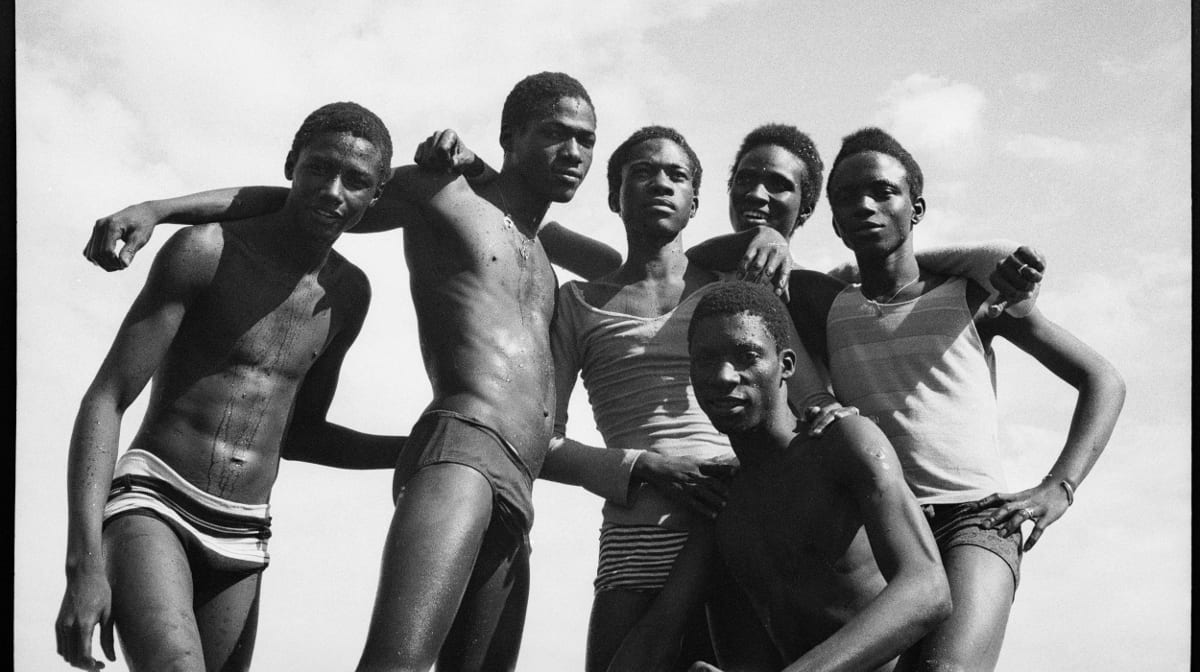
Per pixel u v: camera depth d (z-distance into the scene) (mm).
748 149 4062
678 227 3803
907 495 3328
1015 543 3562
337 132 3512
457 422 3539
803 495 3389
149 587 3346
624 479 3631
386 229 3695
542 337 3713
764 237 3768
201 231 3529
